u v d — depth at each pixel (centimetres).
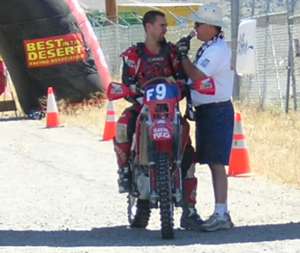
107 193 2045
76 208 1864
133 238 1540
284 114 3553
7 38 4088
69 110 4047
